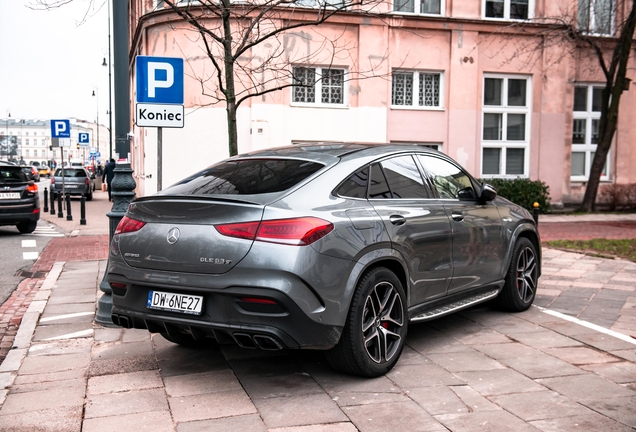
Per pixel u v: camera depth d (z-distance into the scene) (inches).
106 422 138.0
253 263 143.6
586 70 787.4
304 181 159.6
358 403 147.6
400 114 696.4
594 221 664.4
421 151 203.8
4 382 164.9
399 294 170.2
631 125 824.9
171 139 653.9
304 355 185.2
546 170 760.3
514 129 751.7
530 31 729.6
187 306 152.0
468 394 153.3
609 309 244.8
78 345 199.2
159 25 668.1
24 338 207.5
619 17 789.9
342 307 152.3
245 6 302.2
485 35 722.2
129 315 163.2
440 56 705.0
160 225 159.6
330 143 198.7
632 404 146.9
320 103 667.4
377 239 163.2
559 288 287.6
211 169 186.1
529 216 247.3
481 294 219.3
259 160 181.5
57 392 156.9
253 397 152.1
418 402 148.1
